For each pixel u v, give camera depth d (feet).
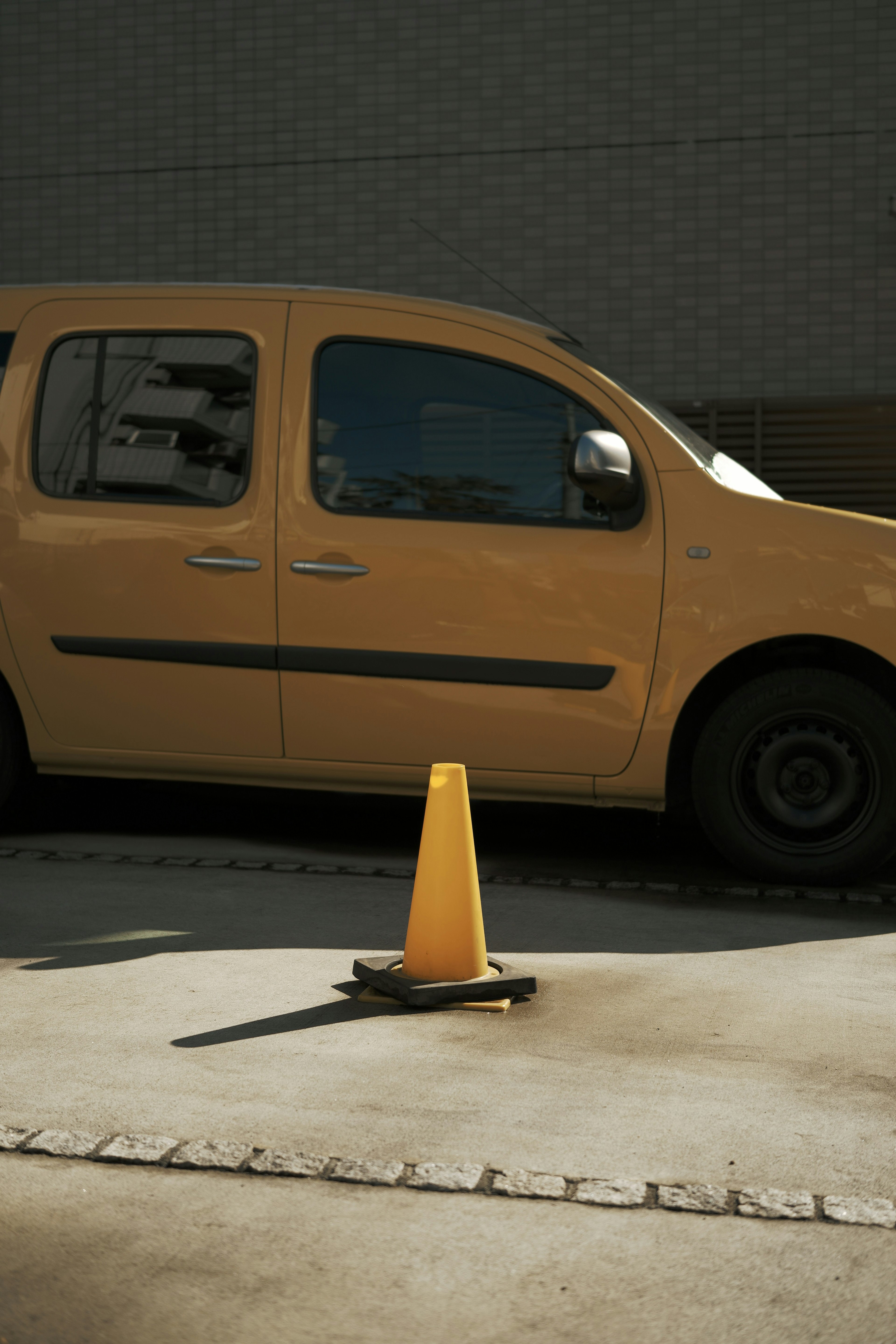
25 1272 6.49
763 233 30.73
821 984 11.28
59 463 15.98
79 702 15.93
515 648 14.93
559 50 31.12
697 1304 6.28
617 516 14.97
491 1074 9.04
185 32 32.30
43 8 32.76
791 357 30.81
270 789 21.01
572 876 15.39
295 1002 10.57
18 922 12.79
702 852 16.87
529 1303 6.27
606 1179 7.48
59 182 33.06
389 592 15.10
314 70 31.96
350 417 15.46
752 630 14.55
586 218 31.30
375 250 32.04
